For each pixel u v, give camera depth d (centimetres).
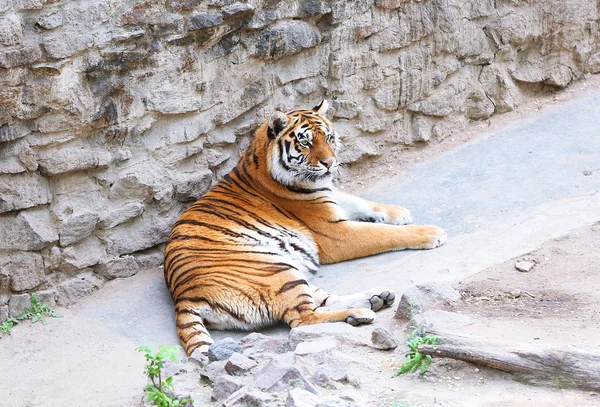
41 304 914
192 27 973
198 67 998
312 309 844
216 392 642
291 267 882
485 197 1072
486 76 1273
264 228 960
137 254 996
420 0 1179
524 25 1273
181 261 901
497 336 705
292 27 1071
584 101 1303
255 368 671
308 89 1120
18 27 845
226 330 877
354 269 960
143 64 950
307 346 704
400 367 684
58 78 883
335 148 1028
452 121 1252
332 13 1100
